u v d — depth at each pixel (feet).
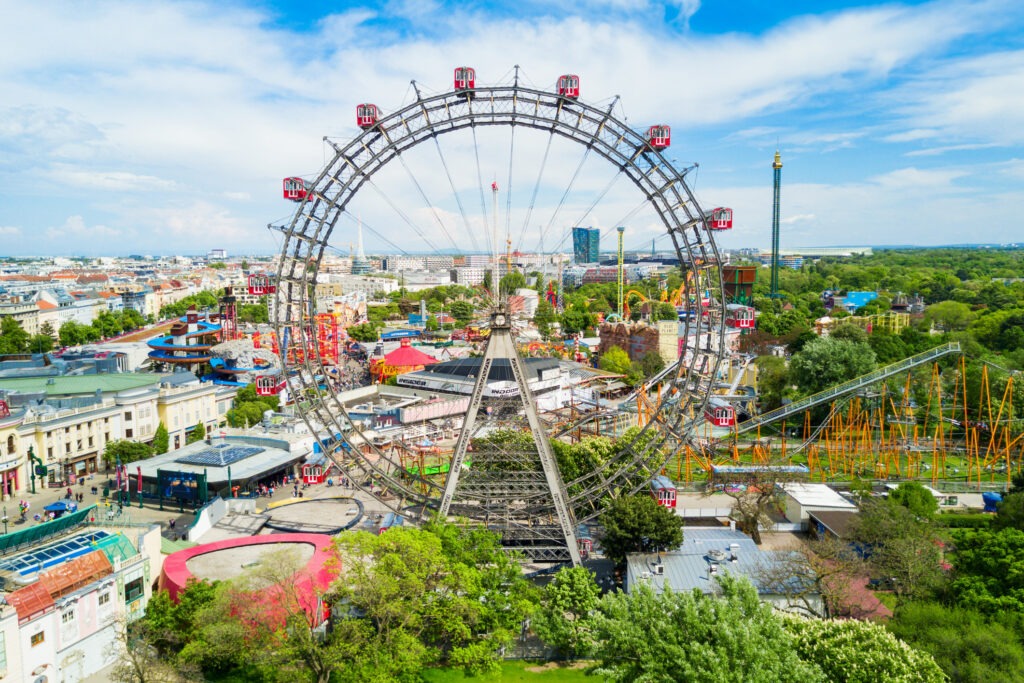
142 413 586.04
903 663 196.03
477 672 250.37
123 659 229.04
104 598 265.75
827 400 538.88
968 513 433.89
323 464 386.32
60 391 561.84
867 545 336.49
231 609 232.94
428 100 356.59
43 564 256.93
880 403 581.12
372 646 235.40
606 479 373.61
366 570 249.75
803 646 213.25
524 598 275.80
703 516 422.41
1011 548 265.95
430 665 270.46
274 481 497.46
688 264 368.68
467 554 279.69
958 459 565.12
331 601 259.19
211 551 305.12
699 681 183.73
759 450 527.81
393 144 361.51
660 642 191.62
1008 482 483.92
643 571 301.02
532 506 378.32
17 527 406.00
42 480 486.38
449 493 352.08
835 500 414.41
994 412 600.39
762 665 185.88
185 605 249.75
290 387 363.15
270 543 314.55
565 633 265.34
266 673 234.99
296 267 386.93
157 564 299.58
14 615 226.99
